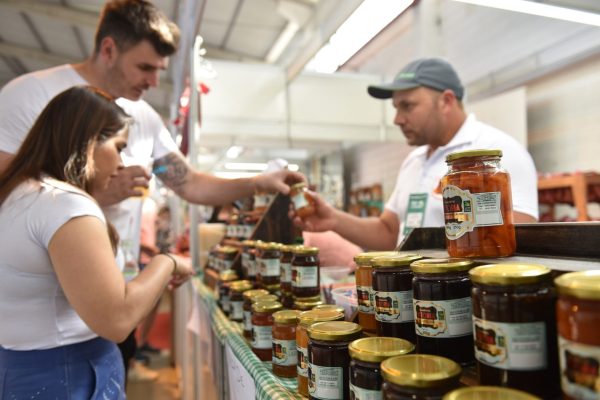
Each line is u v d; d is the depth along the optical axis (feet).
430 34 12.80
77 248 2.96
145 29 5.05
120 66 5.24
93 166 3.67
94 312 2.94
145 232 14.10
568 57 9.87
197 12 6.89
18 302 3.26
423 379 1.57
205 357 6.06
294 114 13.67
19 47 19.88
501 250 2.17
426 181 5.71
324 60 8.34
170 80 18.93
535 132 10.96
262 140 14.10
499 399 1.41
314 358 2.23
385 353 1.87
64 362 3.42
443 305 1.90
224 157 17.06
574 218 9.66
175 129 16.65
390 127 14.65
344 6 6.38
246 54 18.38
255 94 13.33
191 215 9.32
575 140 9.96
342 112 14.23
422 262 2.06
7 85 4.94
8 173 3.36
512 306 1.53
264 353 3.32
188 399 8.77
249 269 5.13
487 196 2.18
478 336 1.65
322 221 5.99
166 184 6.76
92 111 3.62
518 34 11.00
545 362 1.54
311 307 3.38
